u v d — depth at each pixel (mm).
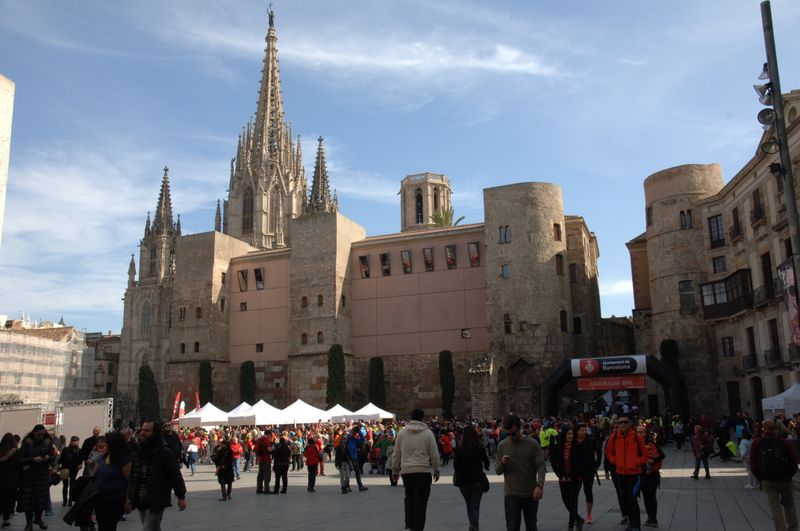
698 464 25469
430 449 12562
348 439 25812
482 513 18422
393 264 64312
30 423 34406
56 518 19984
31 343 95812
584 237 61750
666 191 55438
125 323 124500
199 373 66812
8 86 26516
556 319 56281
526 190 58500
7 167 26281
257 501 23047
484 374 52625
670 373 46000
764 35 17266
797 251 16375
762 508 17859
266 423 41875
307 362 63000
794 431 25609
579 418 43906
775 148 17125
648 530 14781
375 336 63500
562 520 16766
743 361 47531
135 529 17594
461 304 60781
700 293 52438
